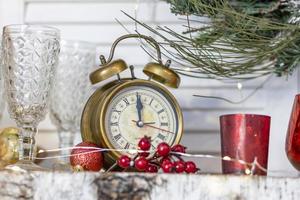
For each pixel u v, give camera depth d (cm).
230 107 115
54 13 116
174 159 102
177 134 98
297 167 96
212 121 114
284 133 113
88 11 116
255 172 94
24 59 97
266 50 99
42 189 89
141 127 98
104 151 97
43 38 98
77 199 89
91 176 89
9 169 89
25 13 116
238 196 89
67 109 110
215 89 115
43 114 98
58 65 108
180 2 103
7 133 101
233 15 98
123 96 98
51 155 113
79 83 111
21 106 97
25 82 97
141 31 115
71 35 116
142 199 89
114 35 116
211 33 102
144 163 91
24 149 97
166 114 99
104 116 96
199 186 89
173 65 114
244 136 95
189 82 115
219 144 114
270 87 115
